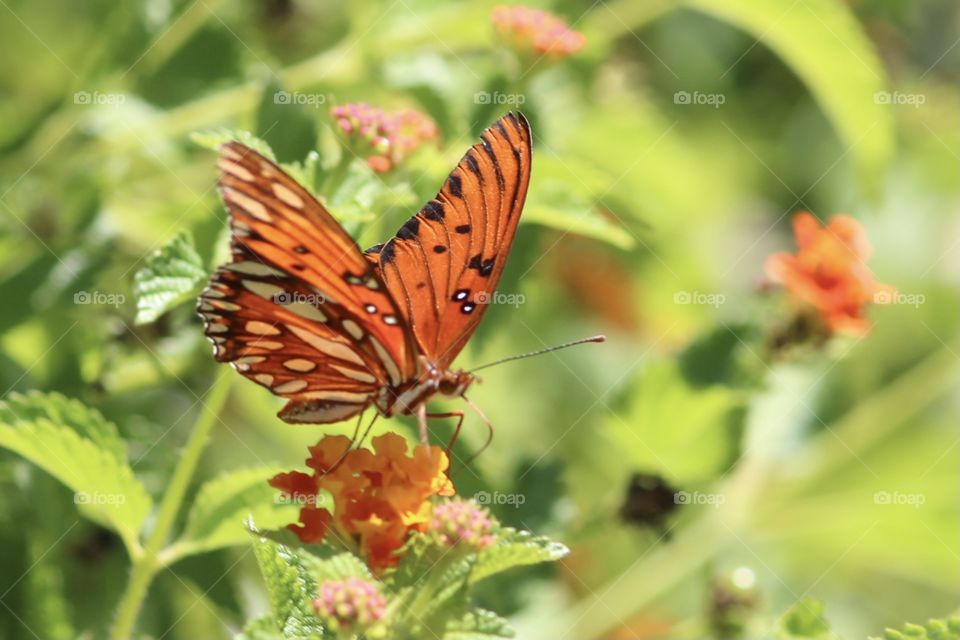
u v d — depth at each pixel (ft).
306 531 2.44
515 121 2.50
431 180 2.65
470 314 2.53
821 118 3.05
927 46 3.14
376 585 2.43
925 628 2.48
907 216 3.01
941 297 2.95
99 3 2.83
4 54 2.87
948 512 2.81
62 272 2.71
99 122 2.77
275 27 2.88
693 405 2.74
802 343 2.75
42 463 2.54
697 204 2.98
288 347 2.51
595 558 2.82
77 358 2.69
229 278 2.48
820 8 2.76
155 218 2.73
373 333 2.50
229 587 2.68
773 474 2.81
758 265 3.01
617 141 2.89
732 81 3.03
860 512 2.81
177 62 2.80
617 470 2.86
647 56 3.01
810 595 2.86
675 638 2.77
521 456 2.71
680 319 2.96
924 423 2.87
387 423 2.66
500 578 2.68
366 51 2.78
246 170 2.43
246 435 2.76
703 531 2.77
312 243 2.45
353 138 2.58
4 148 2.75
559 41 2.72
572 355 2.92
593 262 2.94
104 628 2.67
